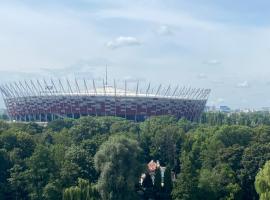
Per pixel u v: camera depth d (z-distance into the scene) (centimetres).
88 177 17412
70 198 15125
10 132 18962
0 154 17188
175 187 17088
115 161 16638
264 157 17950
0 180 16525
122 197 16275
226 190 16875
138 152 17700
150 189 18538
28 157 17675
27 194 16062
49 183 15825
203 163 19050
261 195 15050
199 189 16788
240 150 18762
